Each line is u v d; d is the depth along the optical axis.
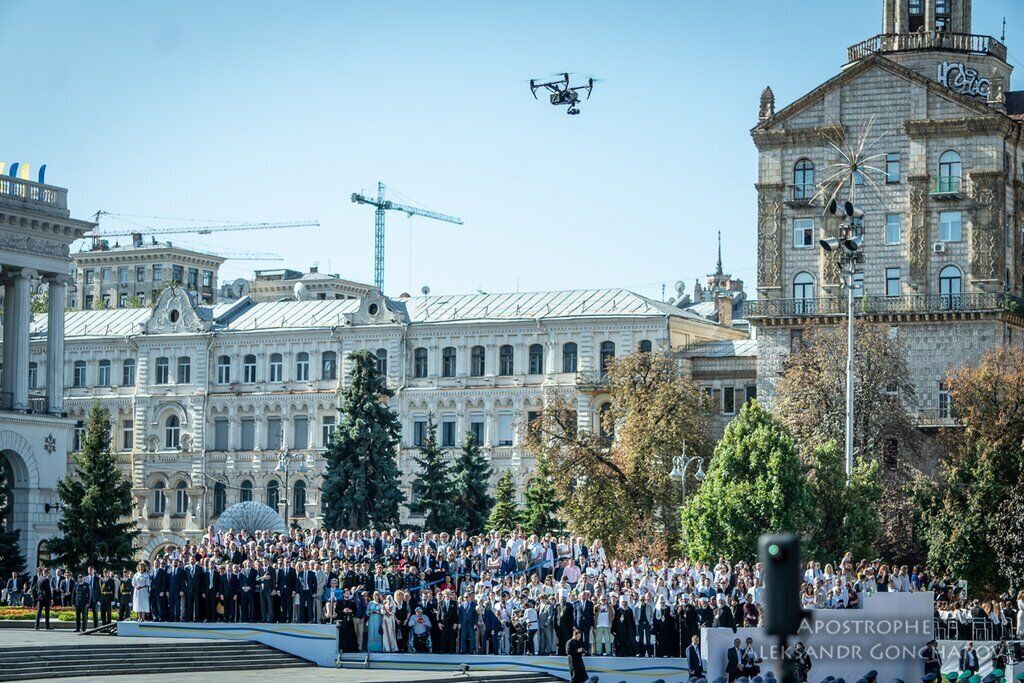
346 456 117.31
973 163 118.75
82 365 154.38
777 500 88.88
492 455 138.38
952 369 105.12
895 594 58.41
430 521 117.50
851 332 86.12
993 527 89.25
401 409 142.38
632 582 67.94
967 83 122.94
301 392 145.75
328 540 75.62
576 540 74.94
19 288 107.75
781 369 122.12
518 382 138.12
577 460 107.81
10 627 74.81
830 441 93.31
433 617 67.31
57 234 109.88
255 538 76.12
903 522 98.56
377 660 66.62
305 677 61.97
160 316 151.75
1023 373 94.50
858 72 121.50
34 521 107.31
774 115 123.44
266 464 146.25
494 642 66.88
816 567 69.50
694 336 138.38
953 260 118.88
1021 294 122.94
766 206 123.44
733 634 58.78
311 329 146.00
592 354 135.75
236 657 65.50
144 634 68.69
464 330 140.62
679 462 99.38
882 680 58.38
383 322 143.50
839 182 121.94
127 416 152.50
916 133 119.81
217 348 149.75
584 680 60.53
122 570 95.44
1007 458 90.69
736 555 88.94
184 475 148.88
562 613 65.75
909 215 119.88
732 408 130.50
